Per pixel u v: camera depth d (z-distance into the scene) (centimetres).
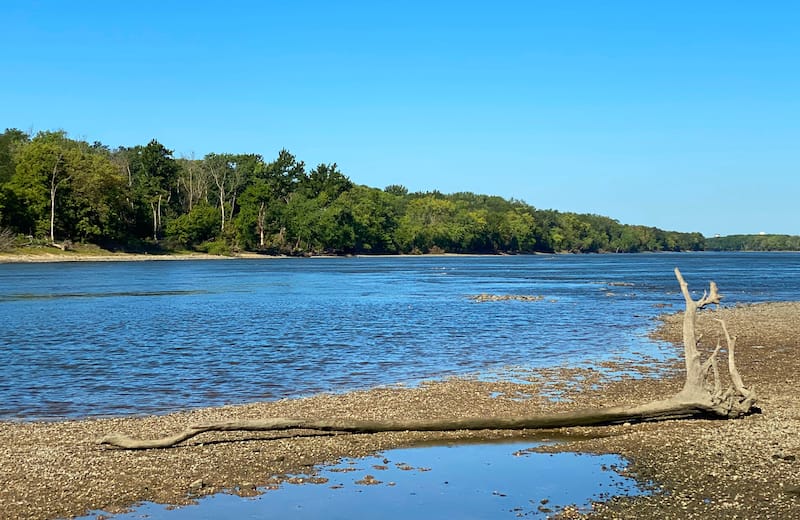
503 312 5069
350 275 10625
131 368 2714
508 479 1344
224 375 2583
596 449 1540
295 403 2053
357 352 3147
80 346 3284
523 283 8844
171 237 16312
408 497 1251
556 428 1742
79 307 5269
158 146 16525
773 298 6500
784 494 1227
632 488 1279
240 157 19350
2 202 12694
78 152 14138
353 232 19438
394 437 1661
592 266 15625
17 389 2317
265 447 1581
